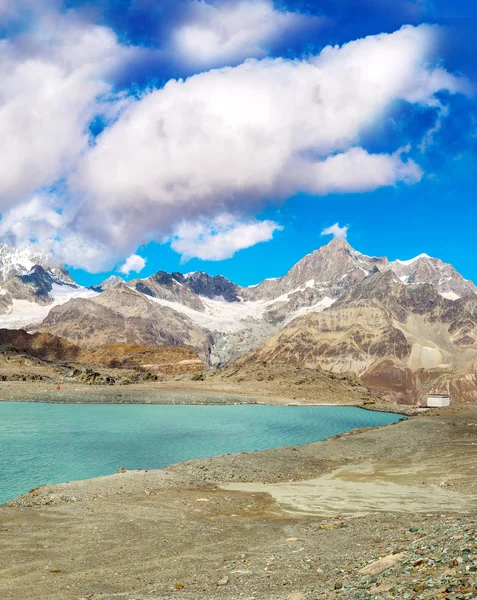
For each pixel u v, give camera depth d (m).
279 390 197.62
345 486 44.19
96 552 24.28
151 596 18.00
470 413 101.12
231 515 33.25
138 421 117.75
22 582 20.34
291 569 19.83
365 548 21.89
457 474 46.50
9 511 32.81
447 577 14.42
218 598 17.16
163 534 27.50
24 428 101.44
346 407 168.88
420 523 26.56
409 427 82.81
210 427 110.31
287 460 57.66
